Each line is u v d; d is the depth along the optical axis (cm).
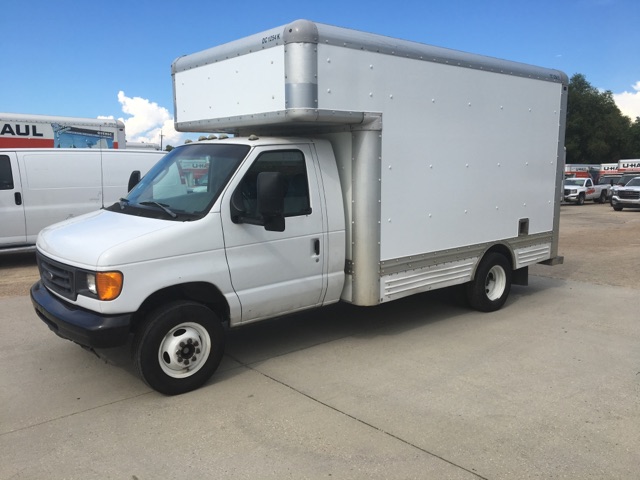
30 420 391
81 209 1089
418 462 331
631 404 411
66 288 425
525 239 705
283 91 458
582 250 1238
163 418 391
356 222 518
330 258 515
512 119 658
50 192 1052
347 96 480
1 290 813
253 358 514
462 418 388
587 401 416
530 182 700
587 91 6344
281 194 427
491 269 670
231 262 448
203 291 444
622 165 4097
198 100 555
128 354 520
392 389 440
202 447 351
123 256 395
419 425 378
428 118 555
